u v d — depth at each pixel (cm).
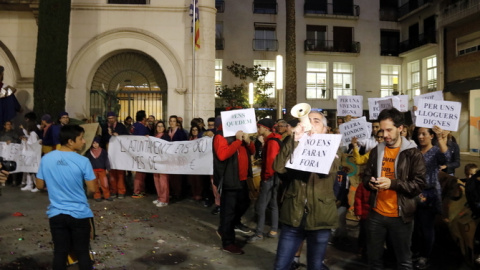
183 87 1362
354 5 3064
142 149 830
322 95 3025
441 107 542
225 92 2462
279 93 664
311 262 345
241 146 561
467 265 488
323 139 335
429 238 466
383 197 358
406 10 3034
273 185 586
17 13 1338
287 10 1672
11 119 1192
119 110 1418
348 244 583
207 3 1360
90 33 1355
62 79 1175
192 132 882
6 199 846
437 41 2691
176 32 1370
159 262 492
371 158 378
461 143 2527
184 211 772
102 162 837
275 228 603
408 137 602
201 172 780
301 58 2981
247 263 495
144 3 1402
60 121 923
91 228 399
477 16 2370
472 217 471
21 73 1341
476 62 2378
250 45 2878
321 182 344
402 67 3134
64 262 360
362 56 3064
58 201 363
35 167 923
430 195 457
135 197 882
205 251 538
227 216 530
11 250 520
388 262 505
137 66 1430
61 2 1168
